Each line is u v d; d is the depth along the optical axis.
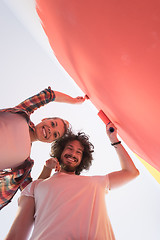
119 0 0.47
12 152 1.14
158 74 0.56
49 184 1.28
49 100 1.51
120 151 1.47
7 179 1.30
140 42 0.53
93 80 1.00
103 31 0.60
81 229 1.08
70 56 1.04
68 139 1.63
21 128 1.23
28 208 1.25
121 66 0.67
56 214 1.12
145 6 0.44
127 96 0.80
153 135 0.90
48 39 1.30
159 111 0.69
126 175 1.43
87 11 0.59
